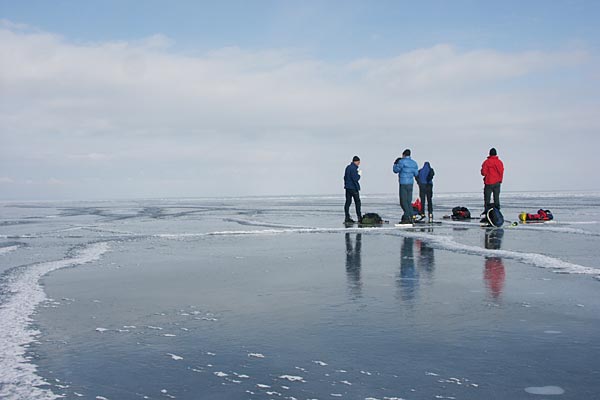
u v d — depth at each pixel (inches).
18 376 135.9
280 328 180.2
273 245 439.2
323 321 188.7
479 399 118.7
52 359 149.9
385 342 162.6
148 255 378.3
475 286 248.4
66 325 186.9
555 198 2239.2
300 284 260.2
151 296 235.5
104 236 532.1
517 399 118.6
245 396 122.0
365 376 134.0
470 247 398.3
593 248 385.4
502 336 167.5
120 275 292.2
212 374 136.8
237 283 265.3
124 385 129.7
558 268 295.9
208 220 831.7
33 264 335.3
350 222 717.3
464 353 151.0
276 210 1242.0
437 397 120.0
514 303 212.7
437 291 238.5
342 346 159.0
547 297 223.1
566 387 125.5
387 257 353.4
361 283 260.5
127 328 182.4
